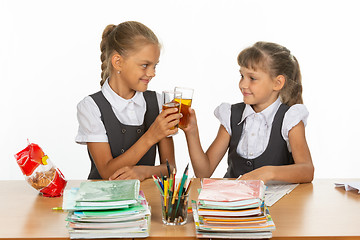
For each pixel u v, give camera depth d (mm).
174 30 4660
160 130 2033
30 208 1654
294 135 2223
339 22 4656
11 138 4281
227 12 4664
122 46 2162
